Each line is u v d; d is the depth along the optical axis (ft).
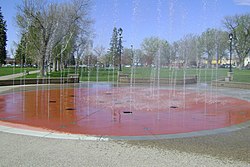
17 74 128.47
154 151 16.40
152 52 225.97
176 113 30.12
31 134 19.92
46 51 114.83
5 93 49.42
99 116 27.73
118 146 17.35
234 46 188.44
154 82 83.76
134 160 14.83
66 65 192.34
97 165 14.05
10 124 23.52
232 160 14.99
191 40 186.50
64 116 27.58
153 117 27.55
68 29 115.44
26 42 129.70
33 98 42.32
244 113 30.48
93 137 19.44
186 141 18.78
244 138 19.69
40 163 14.20
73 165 13.99
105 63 215.92
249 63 250.57
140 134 20.63
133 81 84.69
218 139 19.38
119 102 38.27
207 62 190.60
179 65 190.39
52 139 18.69
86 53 197.47
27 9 102.53
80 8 116.88
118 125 23.68
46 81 77.36
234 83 67.46
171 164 14.33
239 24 184.14
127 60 222.28
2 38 221.66
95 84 77.82
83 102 38.06
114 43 192.95
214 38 185.16
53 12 108.17
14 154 15.49
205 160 14.96
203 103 38.37
